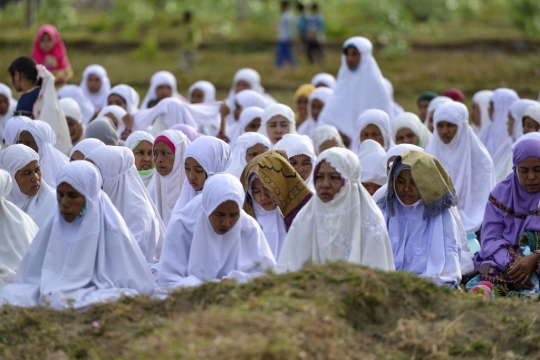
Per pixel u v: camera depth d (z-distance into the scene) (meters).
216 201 10.35
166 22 47.38
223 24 46.91
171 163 13.25
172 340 8.38
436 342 9.03
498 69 35.56
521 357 9.05
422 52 41.62
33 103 16.17
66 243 10.55
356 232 10.46
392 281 9.70
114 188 12.01
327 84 23.91
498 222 12.93
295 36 41.38
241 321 8.52
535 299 11.73
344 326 8.85
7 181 11.45
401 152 11.98
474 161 15.30
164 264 10.71
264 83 35.03
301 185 11.88
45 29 21.19
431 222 11.42
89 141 13.40
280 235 11.95
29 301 10.35
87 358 8.97
